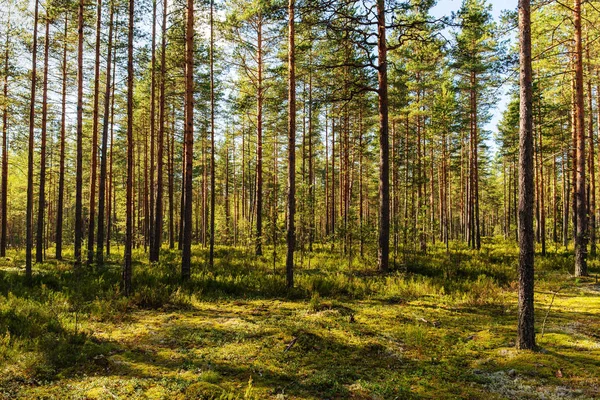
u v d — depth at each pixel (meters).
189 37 13.38
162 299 9.59
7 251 27.61
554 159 30.80
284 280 11.98
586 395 4.69
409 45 21.53
